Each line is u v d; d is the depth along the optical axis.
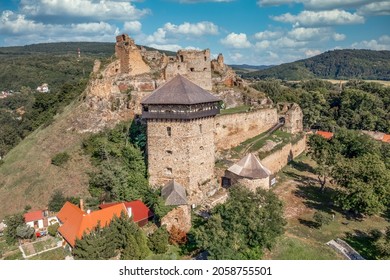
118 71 80.12
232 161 63.62
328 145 69.62
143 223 47.34
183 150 52.00
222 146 69.75
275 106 87.44
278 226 40.34
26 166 65.19
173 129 52.00
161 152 53.34
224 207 40.84
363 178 54.66
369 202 51.62
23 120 108.62
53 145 67.94
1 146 95.00
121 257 39.78
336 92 146.12
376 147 71.94
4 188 61.88
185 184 52.66
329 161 62.88
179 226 45.94
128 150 58.81
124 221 41.09
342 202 54.00
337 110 131.75
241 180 55.12
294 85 187.75
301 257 41.62
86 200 53.59
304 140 87.62
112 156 60.91
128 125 66.94
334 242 46.72
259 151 69.25
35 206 56.34
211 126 55.69
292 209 56.06
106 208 45.41
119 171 55.22
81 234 41.25
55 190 57.75
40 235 49.12
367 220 54.66
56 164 62.69
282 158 74.12
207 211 50.44
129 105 70.88
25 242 47.59
